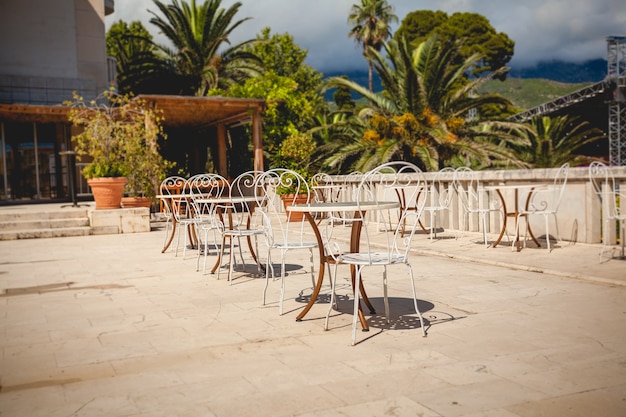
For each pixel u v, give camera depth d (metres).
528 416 2.58
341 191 13.05
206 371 3.33
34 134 19.72
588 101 37.84
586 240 7.80
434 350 3.58
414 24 51.66
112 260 8.26
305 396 2.90
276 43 39.81
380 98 26.92
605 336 3.76
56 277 6.93
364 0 48.50
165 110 19.28
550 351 3.49
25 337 4.21
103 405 2.88
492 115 42.59
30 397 3.01
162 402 2.89
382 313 4.58
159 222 14.70
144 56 33.22
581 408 2.65
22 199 19.53
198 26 32.81
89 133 14.54
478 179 9.27
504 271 6.33
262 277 6.46
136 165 14.85
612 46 33.91
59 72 21.52
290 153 21.05
